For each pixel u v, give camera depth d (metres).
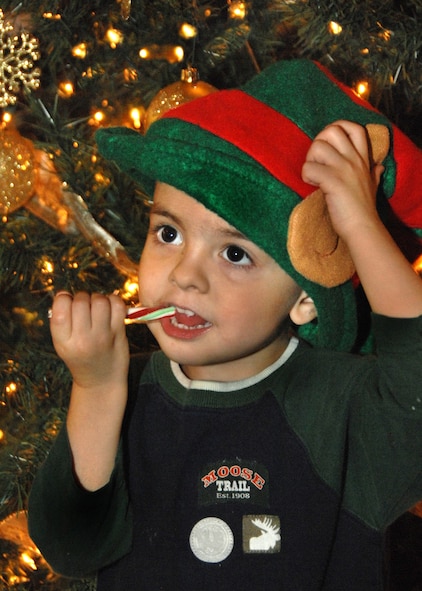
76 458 1.51
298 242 1.43
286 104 1.53
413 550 2.94
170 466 1.55
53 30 2.31
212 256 1.48
